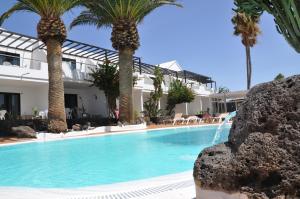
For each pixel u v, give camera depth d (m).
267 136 2.80
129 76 21.00
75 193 4.47
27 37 21.14
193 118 28.69
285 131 2.76
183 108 38.09
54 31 16.73
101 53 26.00
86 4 20.17
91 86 24.81
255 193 2.71
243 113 3.27
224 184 2.88
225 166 2.92
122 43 20.64
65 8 17.23
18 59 20.78
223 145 3.29
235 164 2.84
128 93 20.95
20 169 8.11
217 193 2.94
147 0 20.53
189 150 10.94
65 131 16.78
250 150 2.81
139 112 27.81
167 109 33.53
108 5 20.42
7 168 8.27
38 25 17.00
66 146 12.80
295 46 3.39
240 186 2.82
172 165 8.06
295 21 3.27
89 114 25.56
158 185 4.63
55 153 10.92
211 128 21.58
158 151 10.86
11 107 21.91
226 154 3.10
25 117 20.08
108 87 23.41
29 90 22.77
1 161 9.41
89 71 24.34
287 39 3.47
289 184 2.60
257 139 2.82
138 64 29.36
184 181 4.75
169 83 34.44
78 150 11.59
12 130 15.87
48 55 17.03
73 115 24.06
